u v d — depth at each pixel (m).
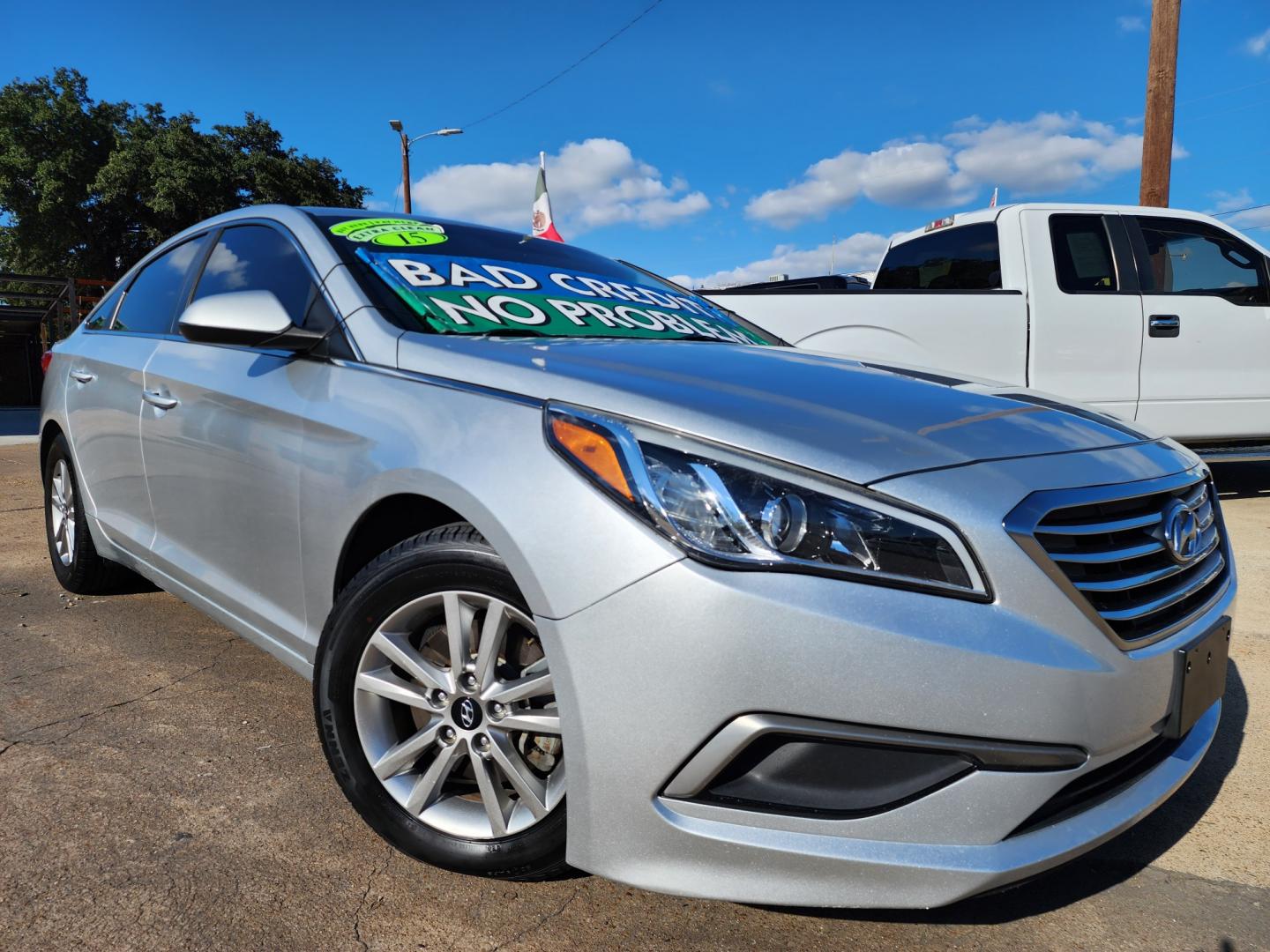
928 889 1.42
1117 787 1.62
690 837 1.46
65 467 3.59
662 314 2.63
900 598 1.41
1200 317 5.77
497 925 1.68
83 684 2.74
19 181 33.38
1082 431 1.84
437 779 1.77
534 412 1.66
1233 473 7.65
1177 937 1.70
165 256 3.27
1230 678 3.01
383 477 1.80
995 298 5.43
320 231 2.46
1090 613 1.51
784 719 1.41
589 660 1.48
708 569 1.42
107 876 1.77
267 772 2.22
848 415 1.65
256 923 1.65
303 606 2.08
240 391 2.30
